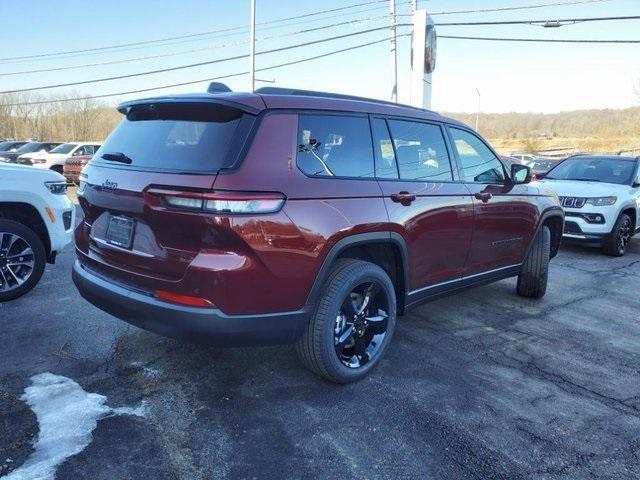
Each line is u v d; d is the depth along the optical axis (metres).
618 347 4.41
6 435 2.79
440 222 3.98
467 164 4.46
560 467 2.71
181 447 2.76
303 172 3.07
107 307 3.25
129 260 3.09
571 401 3.41
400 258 3.71
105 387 3.36
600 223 8.30
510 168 5.04
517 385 3.61
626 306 5.62
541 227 5.50
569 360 4.09
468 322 4.89
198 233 2.76
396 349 4.17
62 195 5.40
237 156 2.83
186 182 2.78
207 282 2.75
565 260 8.14
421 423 3.07
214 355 3.87
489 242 4.66
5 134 65.50
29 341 4.02
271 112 3.03
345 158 3.38
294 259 2.95
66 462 2.59
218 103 2.95
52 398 3.19
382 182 3.55
